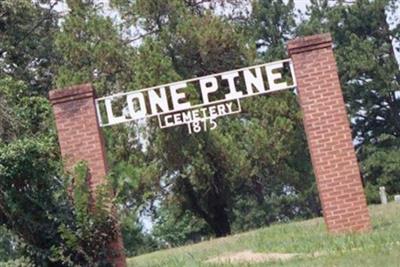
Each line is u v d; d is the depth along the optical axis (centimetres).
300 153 3456
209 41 2980
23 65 3519
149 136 2884
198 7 3312
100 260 1423
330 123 1580
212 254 1631
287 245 1516
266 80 1686
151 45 2867
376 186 4944
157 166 2909
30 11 3359
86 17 3144
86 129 1543
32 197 1436
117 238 1449
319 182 1568
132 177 1641
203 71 3119
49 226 1440
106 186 1445
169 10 3069
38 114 2089
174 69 2950
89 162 1527
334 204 1562
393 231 1451
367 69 5078
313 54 1598
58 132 1544
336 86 1587
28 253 1438
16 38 3444
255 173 3114
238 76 1650
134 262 1855
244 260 1407
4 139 2053
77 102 1555
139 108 1769
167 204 3231
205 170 2931
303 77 1591
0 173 1423
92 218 1420
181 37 2995
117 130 2848
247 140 3056
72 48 3005
